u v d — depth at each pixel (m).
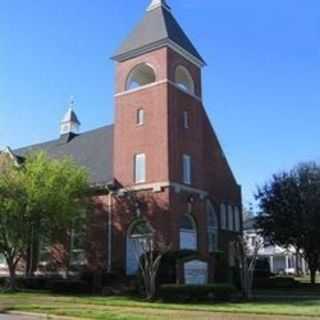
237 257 34.09
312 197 43.66
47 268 40.50
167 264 31.55
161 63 38.25
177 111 38.28
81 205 36.75
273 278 43.59
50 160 37.53
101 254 38.19
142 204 37.03
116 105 39.97
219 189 44.94
